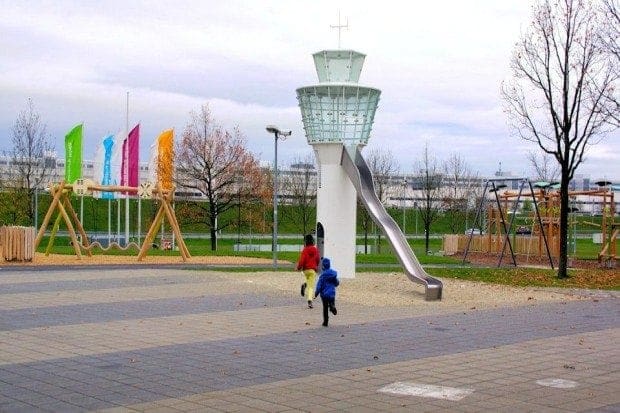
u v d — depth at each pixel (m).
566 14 27.92
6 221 52.09
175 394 9.22
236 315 16.83
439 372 10.79
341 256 25.83
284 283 24.17
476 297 21.69
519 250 44.72
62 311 17.06
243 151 55.12
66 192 34.28
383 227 23.36
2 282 23.58
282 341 13.38
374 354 12.20
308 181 71.75
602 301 21.11
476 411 8.51
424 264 35.53
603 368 11.22
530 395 9.36
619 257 37.88
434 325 15.76
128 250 41.22
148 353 12.03
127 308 17.77
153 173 49.66
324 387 9.70
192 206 50.72
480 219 56.38
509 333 14.76
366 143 25.89
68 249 41.22
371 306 19.08
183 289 22.19
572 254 43.59
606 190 39.97
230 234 73.12
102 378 10.09
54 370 10.60
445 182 107.69
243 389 9.53
